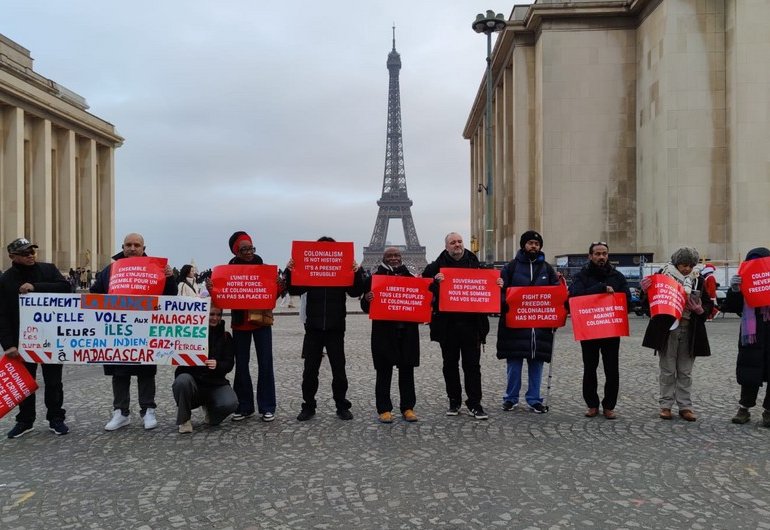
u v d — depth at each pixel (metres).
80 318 10.13
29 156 73.50
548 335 11.38
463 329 10.89
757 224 42.47
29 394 9.82
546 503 6.82
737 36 42.84
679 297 10.53
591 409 10.88
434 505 6.78
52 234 78.88
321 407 11.80
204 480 7.67
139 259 10.64
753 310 10.27
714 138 44.38
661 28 45.44
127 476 7.86
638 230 50.03
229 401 10.25
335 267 10.86
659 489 7.26
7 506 6.89
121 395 10.35
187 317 10.31
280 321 33.38
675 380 10.87
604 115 50.97
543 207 51.16
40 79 79.00
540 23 52.25
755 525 6.23
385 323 10.70
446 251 11.55
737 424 10.37
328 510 6.66
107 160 93.38
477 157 91.75
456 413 11.05
